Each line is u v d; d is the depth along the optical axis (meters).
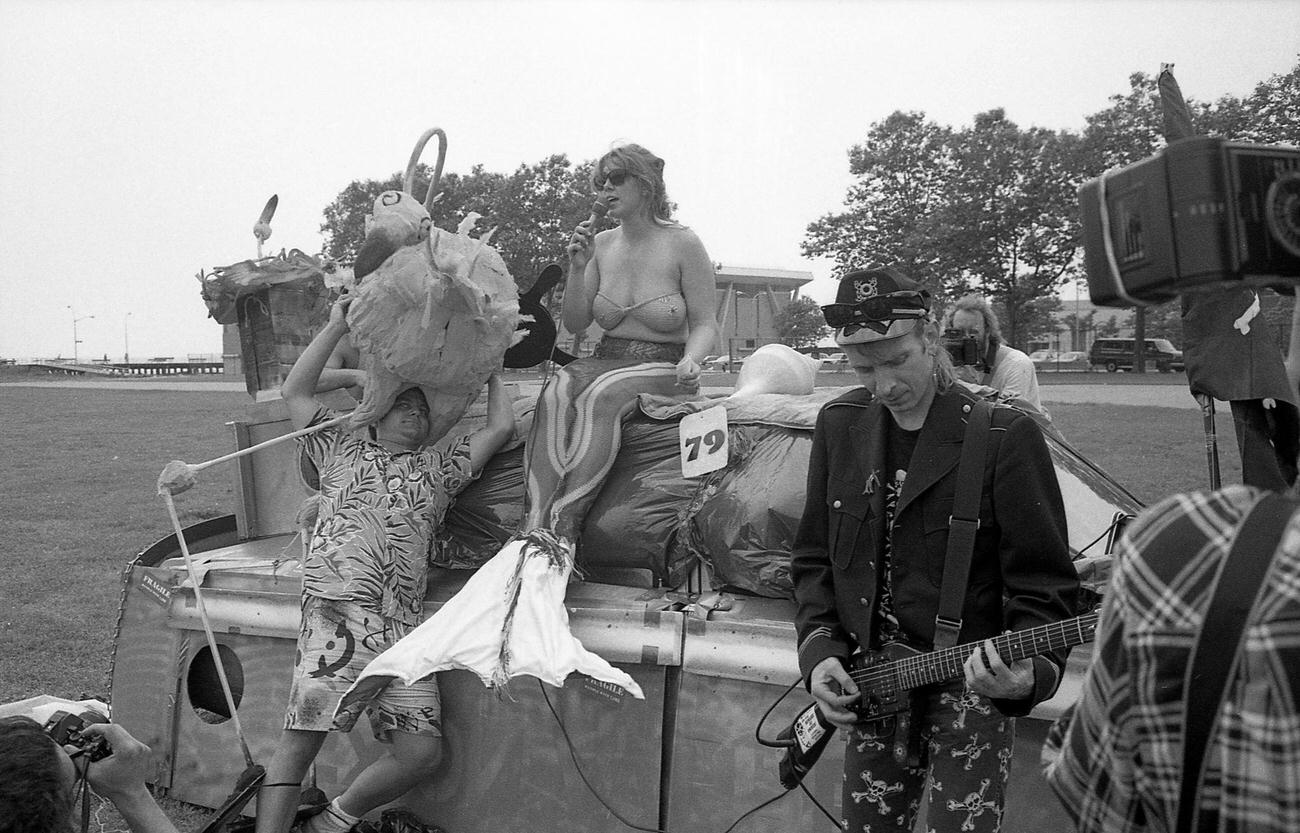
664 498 3.89
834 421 2.82
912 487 2.62
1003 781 2.64
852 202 39.78
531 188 37.41
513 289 4.00
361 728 4.05
